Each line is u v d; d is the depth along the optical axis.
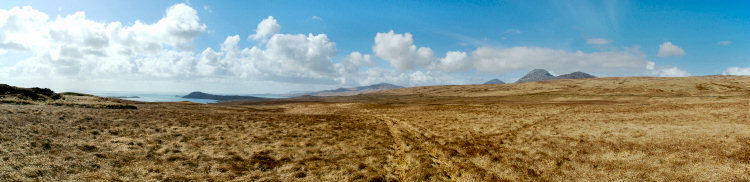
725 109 42.47
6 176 15.41
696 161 20.42
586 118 43.84
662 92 125.06
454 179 19.89
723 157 20.75
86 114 36.34
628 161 21.50
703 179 17.47
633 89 139.38
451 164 23.02
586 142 27.70
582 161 22.22
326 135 33.84
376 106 81.12
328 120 47.25
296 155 24.64
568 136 31.03
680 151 22.77
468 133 35.34
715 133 27.66
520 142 29.52
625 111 48.88
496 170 21.25
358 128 40.00
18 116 29.91
